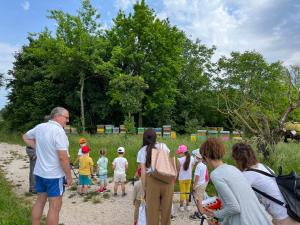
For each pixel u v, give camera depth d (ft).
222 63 144.87
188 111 137.80
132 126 93.45
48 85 118.01
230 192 11.51
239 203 11.43
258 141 43.93
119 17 116.37
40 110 117.39
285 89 119.55
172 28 121.19
